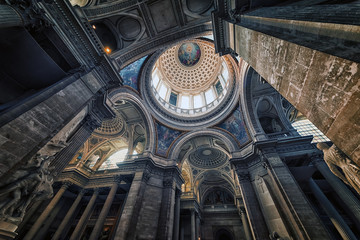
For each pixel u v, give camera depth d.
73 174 17.56
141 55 9.52
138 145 19.34
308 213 7.50
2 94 5.45
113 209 18.48
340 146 2.84
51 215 16.86
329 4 3.24
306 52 3.19
